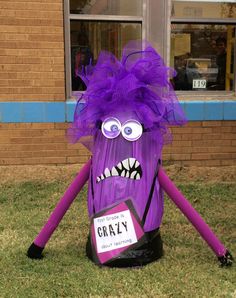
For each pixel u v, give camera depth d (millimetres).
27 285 3363
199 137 6523
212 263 3729
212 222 4676
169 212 4953
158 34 6488
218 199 5395
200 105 6434
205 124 6496
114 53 6461
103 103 3568
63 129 6273
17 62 6027
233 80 6777
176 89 6684
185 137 6492
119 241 3562
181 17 6516
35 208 5051
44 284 3369
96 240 3629
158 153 3680
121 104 3566
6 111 6117
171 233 4379
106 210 3562
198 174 6309
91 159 3725
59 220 3760
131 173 3529
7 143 6215
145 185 3572
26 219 4711
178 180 6105
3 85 6062
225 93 6758
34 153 6285
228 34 6695
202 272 3566
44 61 6078
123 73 3578
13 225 4547
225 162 6641
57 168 6254
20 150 6254
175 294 3240
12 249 3971
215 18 6602
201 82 6727
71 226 4539
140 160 3551
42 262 3730
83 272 3539
